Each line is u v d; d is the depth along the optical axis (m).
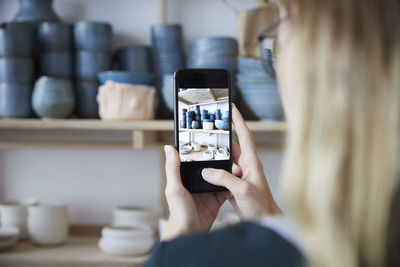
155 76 1.48
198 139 0.67
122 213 1.53
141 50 1.53
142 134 1.40
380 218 0.31
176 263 0.35
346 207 0.31
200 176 0.66
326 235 0.31
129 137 1.68
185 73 0.67
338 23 0.32
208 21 1.63
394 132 0.30
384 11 0.32
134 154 1.69
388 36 0.31
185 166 0.66
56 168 1.72
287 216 0.36
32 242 1.55
